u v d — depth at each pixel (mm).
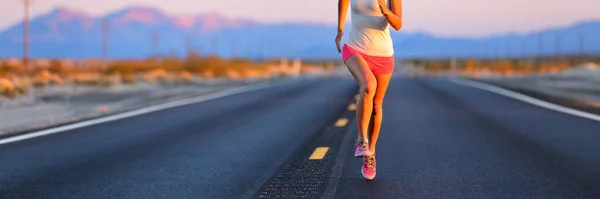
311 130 12016
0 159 8664
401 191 6301
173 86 35625
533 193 6184
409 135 11062
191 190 6543
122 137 11156
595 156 8422
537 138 10414
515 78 43281
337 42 6469
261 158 8656
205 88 32781
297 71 78938
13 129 12719
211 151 9383
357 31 6348
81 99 24266
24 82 30875
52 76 43969
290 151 9281
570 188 6402
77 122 13805
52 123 13648
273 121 13953
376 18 6270
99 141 10602
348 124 12867
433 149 9305
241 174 7430
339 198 6039
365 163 6781
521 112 15320
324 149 9367
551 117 13906
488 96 21938
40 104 21266
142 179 7156
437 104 18422
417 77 49594
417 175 7188
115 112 16469
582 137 10438
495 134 11062
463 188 6441
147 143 10336
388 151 9141
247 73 67875
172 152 9297
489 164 7926
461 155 8703
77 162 8398
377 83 6492
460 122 13234
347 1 6363
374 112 6652
